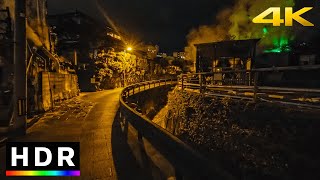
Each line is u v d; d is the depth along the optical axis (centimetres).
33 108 1462
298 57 2161
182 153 305
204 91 1592
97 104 2059
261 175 721
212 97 1377
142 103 3338
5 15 1430
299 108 767
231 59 2319
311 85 1471
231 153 920
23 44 968
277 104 866
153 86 3972
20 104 938
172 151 342
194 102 1566
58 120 1290
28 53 1486
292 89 828
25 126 951
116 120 1265
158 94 4106
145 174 480
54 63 2234
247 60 2092
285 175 645
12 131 914
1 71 1239
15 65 941
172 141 343
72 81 2739
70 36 4153
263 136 794
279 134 737
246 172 779
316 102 767
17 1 950
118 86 4659
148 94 3647
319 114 669
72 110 1689
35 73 1545
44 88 1642
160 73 6975
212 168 233
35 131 1015
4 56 1241
